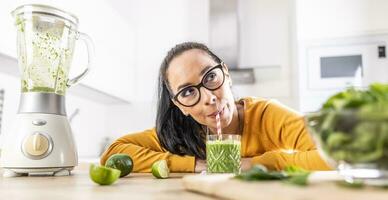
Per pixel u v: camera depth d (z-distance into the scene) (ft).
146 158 4.15
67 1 6.31
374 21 7.47
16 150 3.26
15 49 5.26
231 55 8.96
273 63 9.36
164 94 4.63
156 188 2.31
